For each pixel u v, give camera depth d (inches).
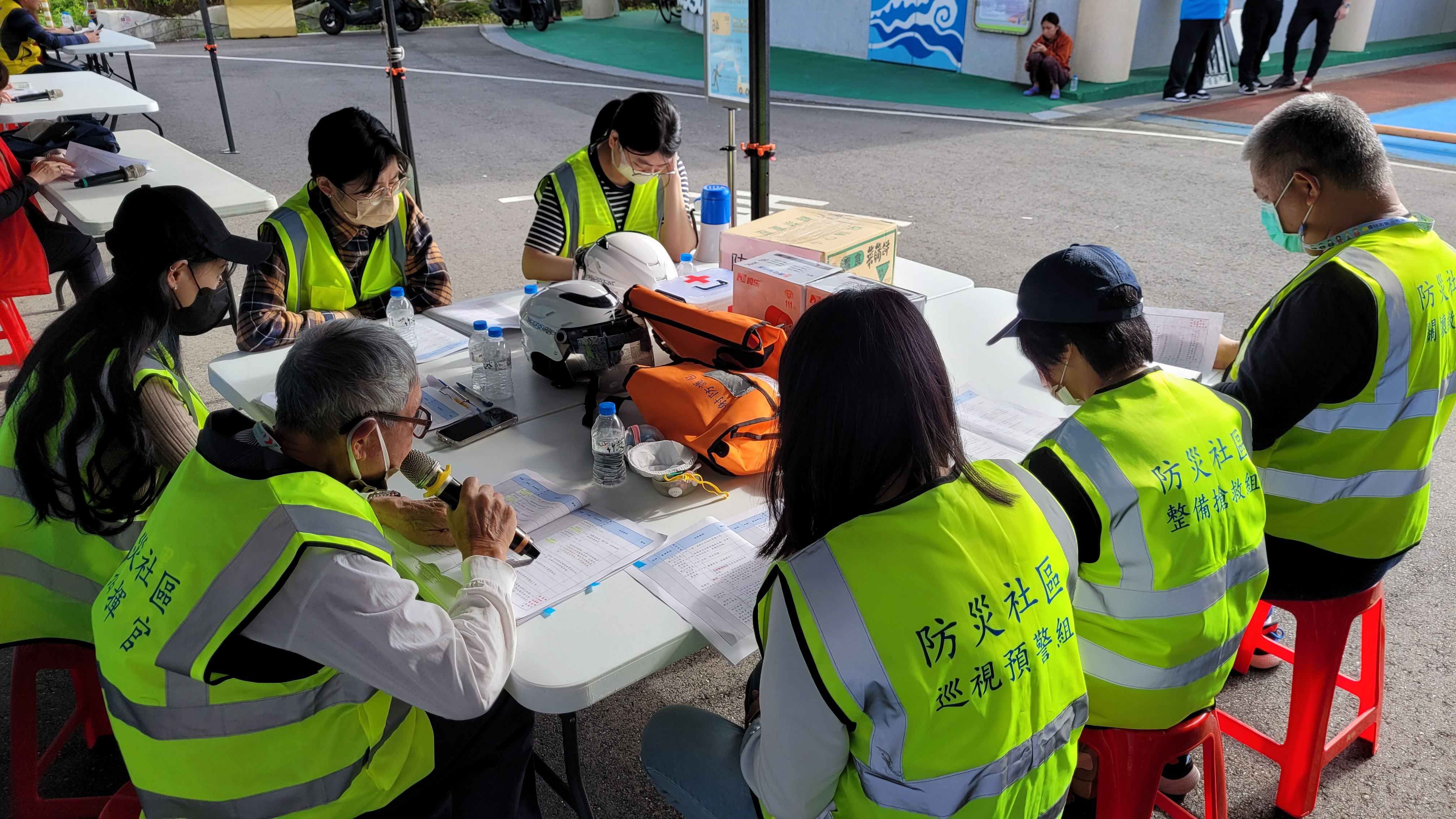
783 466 49.3
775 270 104.3
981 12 468.4
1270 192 81.5
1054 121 390.0
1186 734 68.0
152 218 71.1
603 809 92.5
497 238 248.1
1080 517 60.0
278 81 486.0
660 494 80.1
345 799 60.4
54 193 161.3
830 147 345.1
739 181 297.3
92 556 75.6
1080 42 435.2
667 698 107.2
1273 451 79.4
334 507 55.1
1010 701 48.6
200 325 80.7
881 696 46.9
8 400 74.2
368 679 54.6
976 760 48.1
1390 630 112.9
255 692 54.8
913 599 46.7
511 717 71.0
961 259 231.3
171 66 538.3
